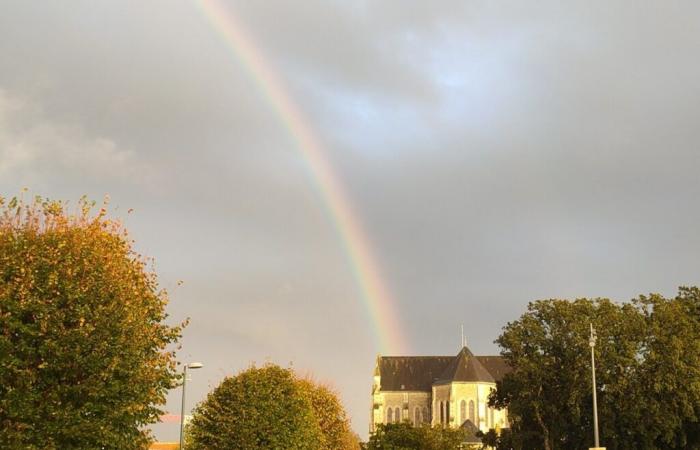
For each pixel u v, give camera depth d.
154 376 32.38
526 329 94.38
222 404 60.56
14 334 28.70
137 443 31.42
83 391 28.94
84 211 34.47
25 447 26.88
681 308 93.44
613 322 88.38
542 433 94.06
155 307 35.72
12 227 32.19
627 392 85.19
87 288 30.38
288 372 64.94
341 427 88.12
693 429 88.69
